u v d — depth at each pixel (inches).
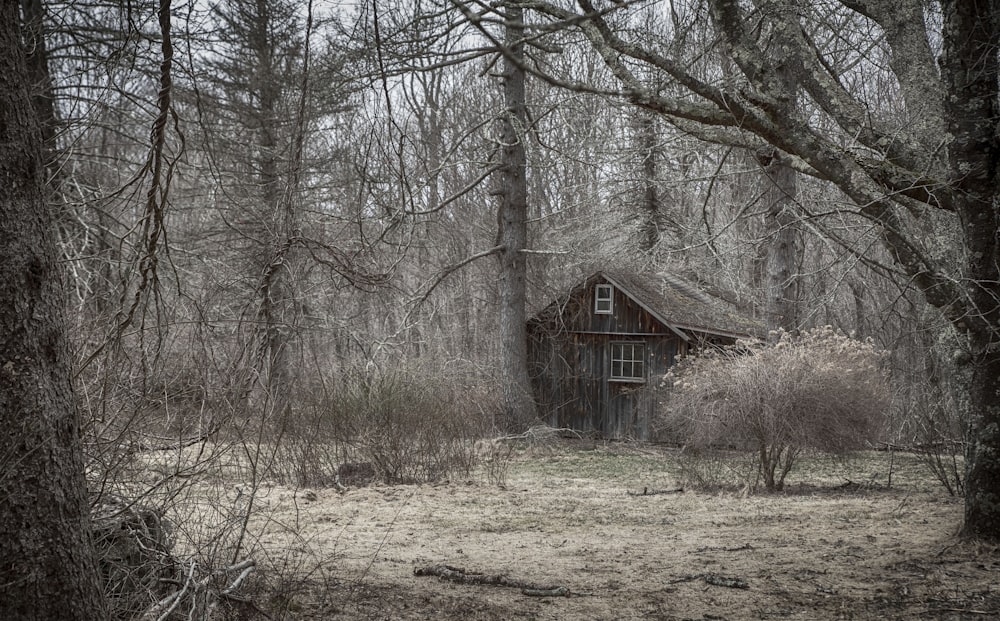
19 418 131.7
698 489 544.4
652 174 1014.4
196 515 256.8
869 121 292.0
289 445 498.0
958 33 288.7
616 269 1024.2
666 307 967.6
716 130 308.0
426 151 1197.1
